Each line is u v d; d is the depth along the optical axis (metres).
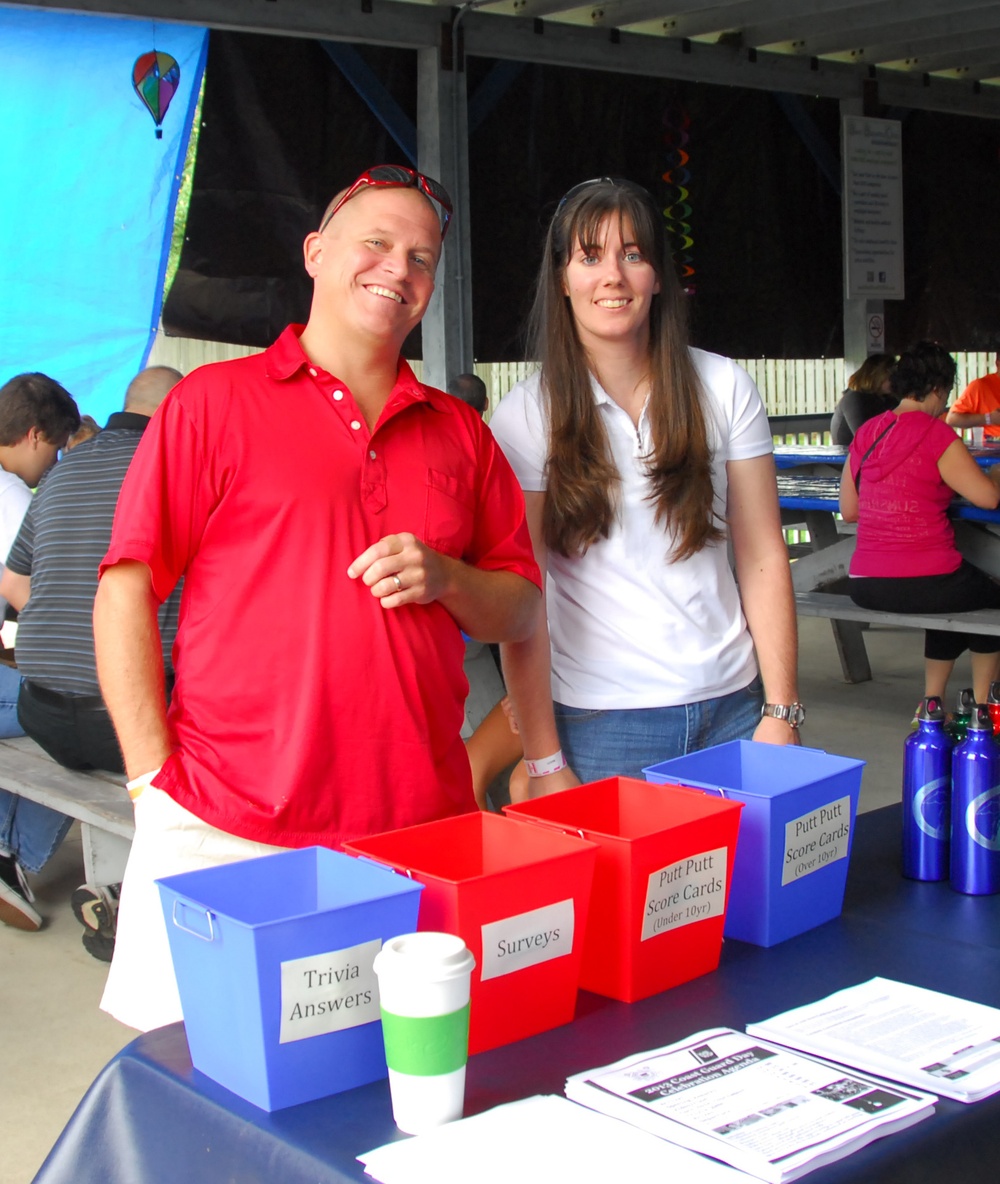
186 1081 1.21
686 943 1.41
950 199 9.05
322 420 1.66
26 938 3.39
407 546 1.61
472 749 3.16
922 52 8.05
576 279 1.99
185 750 1.65
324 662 1.60
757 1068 1.20
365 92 6.27
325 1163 1.07
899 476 4.77
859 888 1.71
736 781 1.72
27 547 3.34
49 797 3.14
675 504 2.04
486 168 6.85
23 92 5.33
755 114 7.90
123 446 3.13
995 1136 1.13
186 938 1.19
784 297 8.19
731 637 2.14
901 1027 1.28
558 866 1.27
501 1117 1.12
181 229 5.83
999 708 1.72
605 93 7.21
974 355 9.70
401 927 1.19
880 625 7.29
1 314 5.47
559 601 2.16
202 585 1.65
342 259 1.66
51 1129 2.44
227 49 5.86
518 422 2.10
